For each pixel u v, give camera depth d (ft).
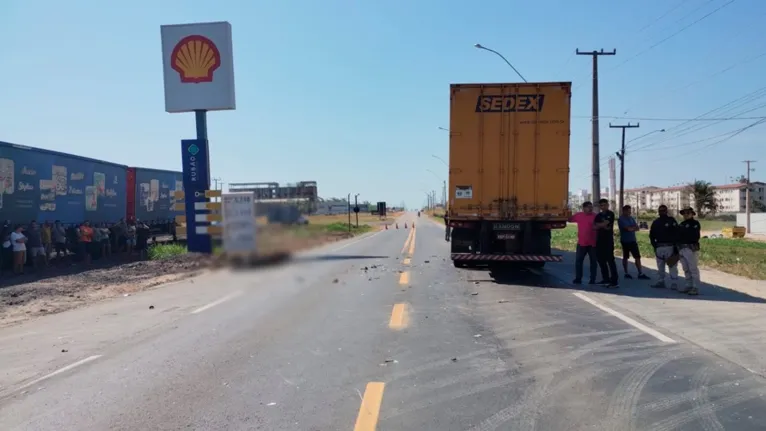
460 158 47.47
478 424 16.44
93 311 36.76
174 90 70.33
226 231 50.75
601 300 37.50
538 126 46.96
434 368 22.00
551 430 15.97
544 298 38.40
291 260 52.29
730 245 113.80
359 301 37.55
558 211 46.80
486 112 47.26
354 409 17.74
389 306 35.58
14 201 59.88
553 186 46.93
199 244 67.05
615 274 43.06
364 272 53.88
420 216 443.32
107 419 17.37
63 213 69.21
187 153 68.59
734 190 466.29
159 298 40.83
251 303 37.27
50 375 22.26
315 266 55.88
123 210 86.02
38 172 64.08
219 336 28.02
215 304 37.37
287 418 17.10
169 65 70.44
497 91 47.16
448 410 17.56
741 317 31.68
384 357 23.63
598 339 26.55
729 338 26.66
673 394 18.85
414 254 76.23
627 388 19.49
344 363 22.81
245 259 50.72
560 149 46.83
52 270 61.11
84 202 74.33
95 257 73.10
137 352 25.43
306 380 20.71
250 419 17.08
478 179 47.39
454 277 50.03
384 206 311.88
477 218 47.39
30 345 27.55
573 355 23.73
